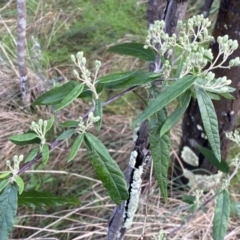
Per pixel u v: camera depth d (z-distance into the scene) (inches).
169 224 36.4
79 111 47.1
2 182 16.6
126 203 24.4
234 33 30.4
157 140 17.9
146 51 21.8
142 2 61.4
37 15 58.1
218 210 24.5
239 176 41.3
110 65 53.9
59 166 41.8
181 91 15.9
